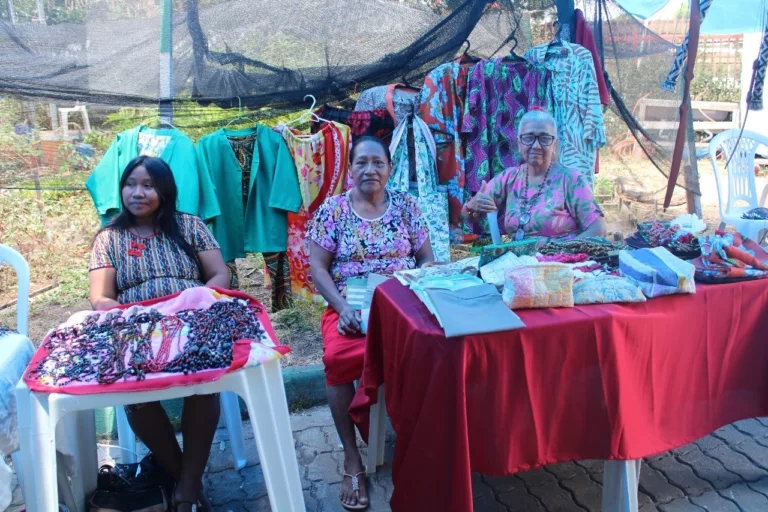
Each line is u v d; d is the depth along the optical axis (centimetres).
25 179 360
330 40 373
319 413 321
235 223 365
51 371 183
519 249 235
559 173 300
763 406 236
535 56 373
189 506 217
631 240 262
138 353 189
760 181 789
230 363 184
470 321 183
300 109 394
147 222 259
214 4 346
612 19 418
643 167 484
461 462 182
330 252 282
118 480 230
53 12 321
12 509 242
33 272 488
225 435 301
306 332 404
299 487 200
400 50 385
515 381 187
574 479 259
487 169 383
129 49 342
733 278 219
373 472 262
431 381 187
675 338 207
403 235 283
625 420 196
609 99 421
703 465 264
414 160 389
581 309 198
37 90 331
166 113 362
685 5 504
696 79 1002
